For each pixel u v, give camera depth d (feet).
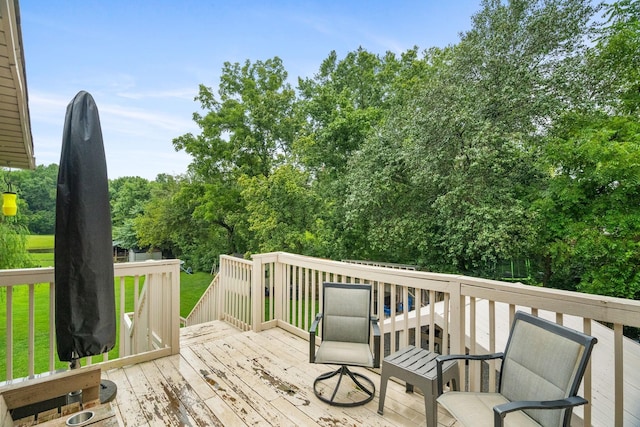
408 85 38.09
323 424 7.39
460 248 26.45
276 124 45.44
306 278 12.43
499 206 24.85
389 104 42.96
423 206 30.89
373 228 32.81
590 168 21.98
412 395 8.64
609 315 5.63
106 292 7.06
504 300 7.06
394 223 30.71
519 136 23.76
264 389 8.87
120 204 96.22
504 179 25.68
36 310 32.78
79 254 6.62
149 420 7.45
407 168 29.91
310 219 36.04
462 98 25.70
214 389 8.84
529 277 29.53
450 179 26.40
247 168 44.37
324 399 8.30
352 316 9.32
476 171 25.23
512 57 26.02
